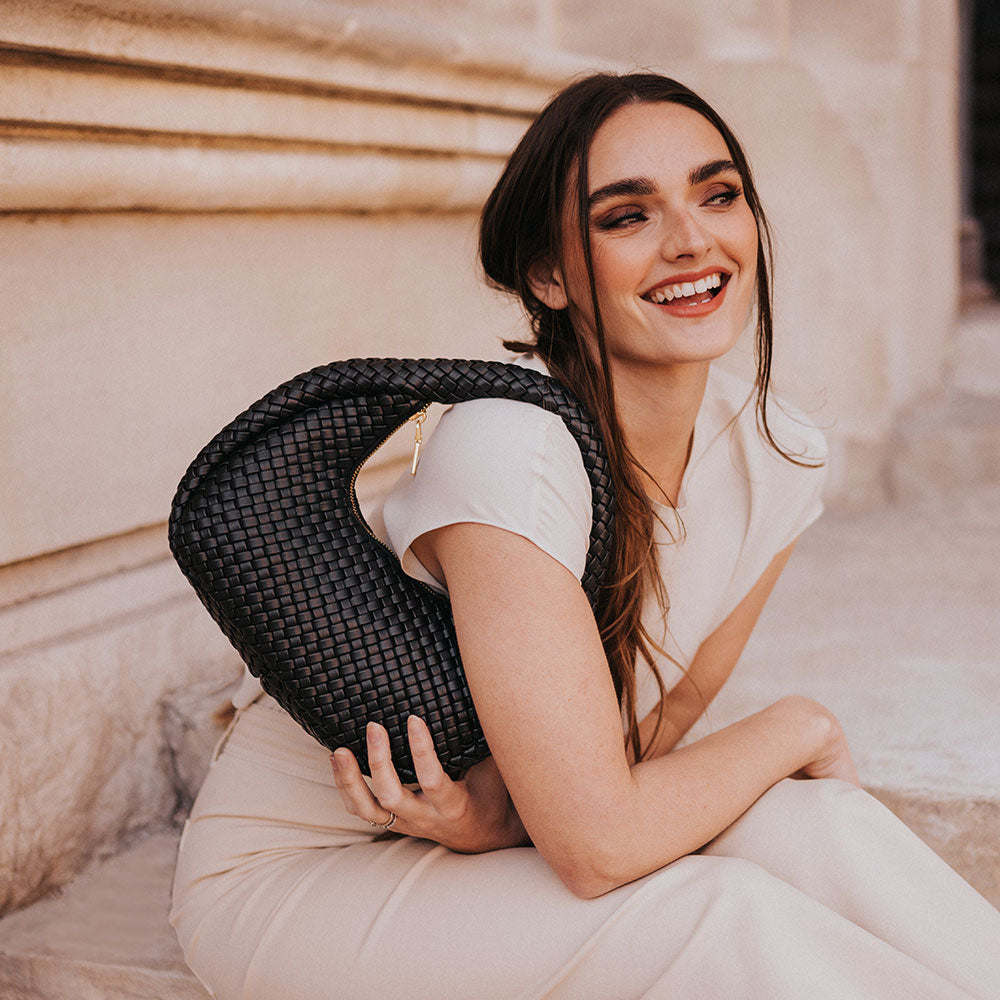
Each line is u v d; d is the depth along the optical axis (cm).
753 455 144
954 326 420
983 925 116
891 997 108
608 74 130
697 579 144
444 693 121
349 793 122
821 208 328
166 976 155
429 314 260
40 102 159
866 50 329
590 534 120
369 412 122
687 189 123
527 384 120
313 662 119
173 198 187
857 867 118
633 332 127
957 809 165
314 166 211
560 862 114
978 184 734
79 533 179
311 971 124
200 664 203
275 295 215
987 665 215
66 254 174
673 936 110
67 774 176
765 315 141
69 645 178
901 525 325
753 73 323
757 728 131
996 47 743
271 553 118
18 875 170
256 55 188
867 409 339
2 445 167
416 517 119
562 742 111
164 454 194
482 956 117
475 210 273
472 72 242
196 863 138
